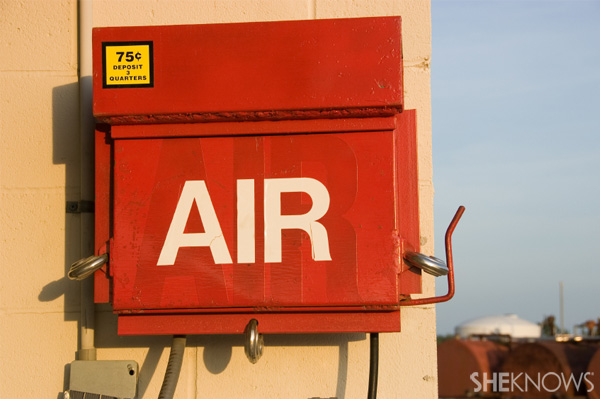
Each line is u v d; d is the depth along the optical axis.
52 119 2.08
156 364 1.97
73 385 1.93
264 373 1.94
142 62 1.80
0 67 2.10
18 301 2.01
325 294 1.73
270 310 1.77
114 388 1.93
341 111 1.76
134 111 1.79
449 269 1.78
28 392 1.98
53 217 2.04
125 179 1.80
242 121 1.80
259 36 1.79
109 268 1.79
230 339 1.96
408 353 1.92
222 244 1.77
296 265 1.75
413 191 1.83
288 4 2.07
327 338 1.94
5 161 2.06
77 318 2.00
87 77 2.07
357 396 1.92
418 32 2.01
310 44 1.77
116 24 2.09
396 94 1.74
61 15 2.12
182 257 1.77
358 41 1.76
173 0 2.09
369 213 1.75
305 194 1.77
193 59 1.79
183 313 1.80
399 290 1.76
